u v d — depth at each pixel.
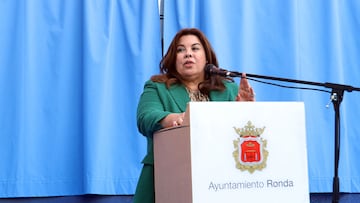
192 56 2.51
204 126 1.79
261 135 1.85
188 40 2.56
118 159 3.94
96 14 4.00
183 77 2.56
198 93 2.52
